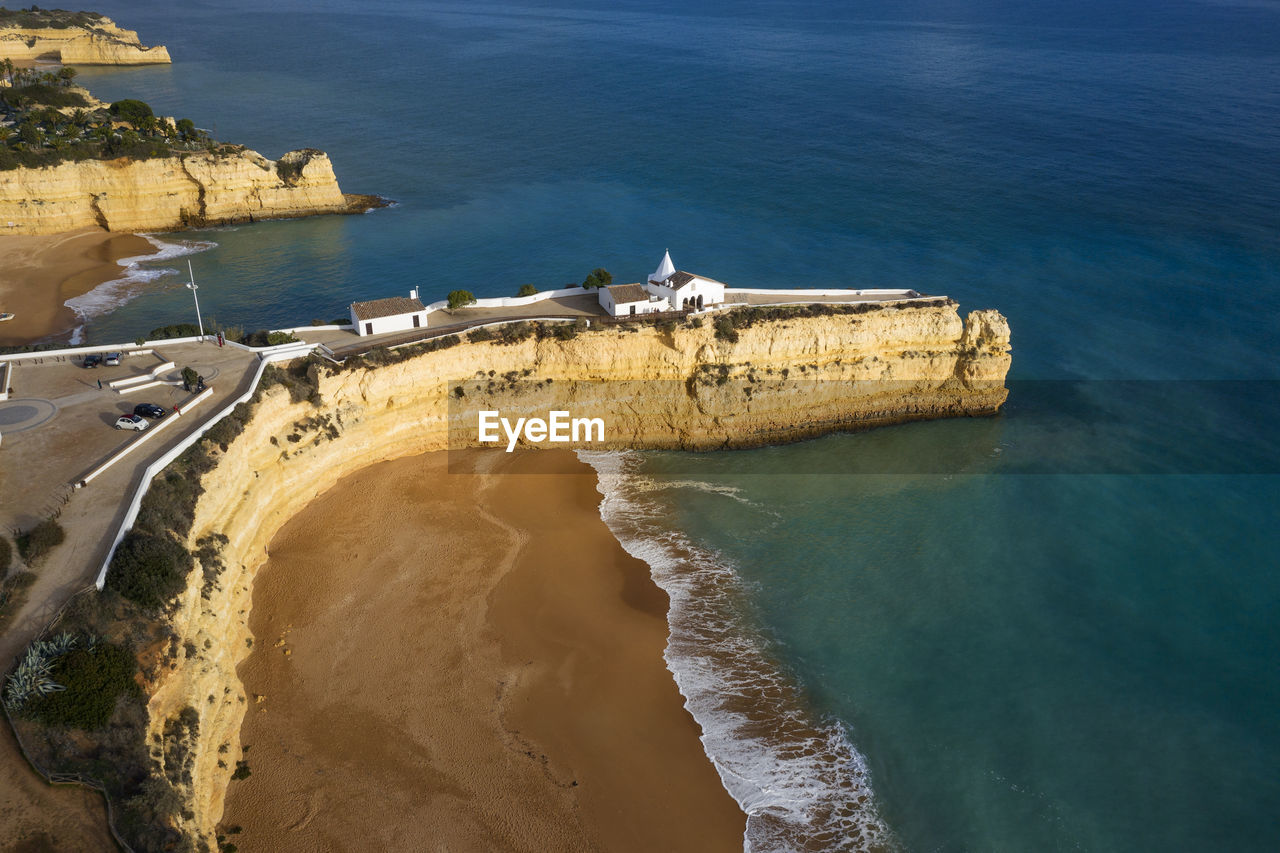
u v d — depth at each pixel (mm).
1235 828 38781
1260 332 79938
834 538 57969
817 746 42969
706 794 40250
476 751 41406
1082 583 53188
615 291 68188
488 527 57656
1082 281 90250
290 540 54250
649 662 47656
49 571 36562
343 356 60375
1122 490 61438
